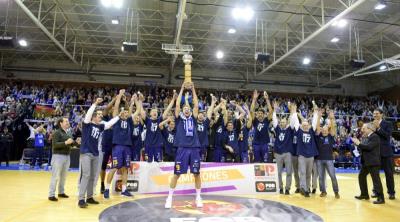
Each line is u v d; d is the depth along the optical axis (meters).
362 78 27.70
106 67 25.11
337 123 19.86
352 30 17.62
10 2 15.60
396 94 24.62
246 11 13.44
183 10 12.33
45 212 5.20
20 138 16.52
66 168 6.63
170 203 5.66
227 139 8.51
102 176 7.32
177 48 16.16
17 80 23.98
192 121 6.11
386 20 16.44
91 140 5.89
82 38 20.22
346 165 17.72
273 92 26.62
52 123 15.43
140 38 19.81
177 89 25.31
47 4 15.79
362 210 5.89
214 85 26.09
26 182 8.73
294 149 7.98
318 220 4.95
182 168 5.80
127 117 6.95
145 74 25.31
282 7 15.32
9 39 15.43
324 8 15.18
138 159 7.71
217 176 7.67
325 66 24.77
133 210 5.37
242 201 6.45
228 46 20.89
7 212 5.14
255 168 7.91
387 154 7.33
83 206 5.59
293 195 7.59
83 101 21.05
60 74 24.59
